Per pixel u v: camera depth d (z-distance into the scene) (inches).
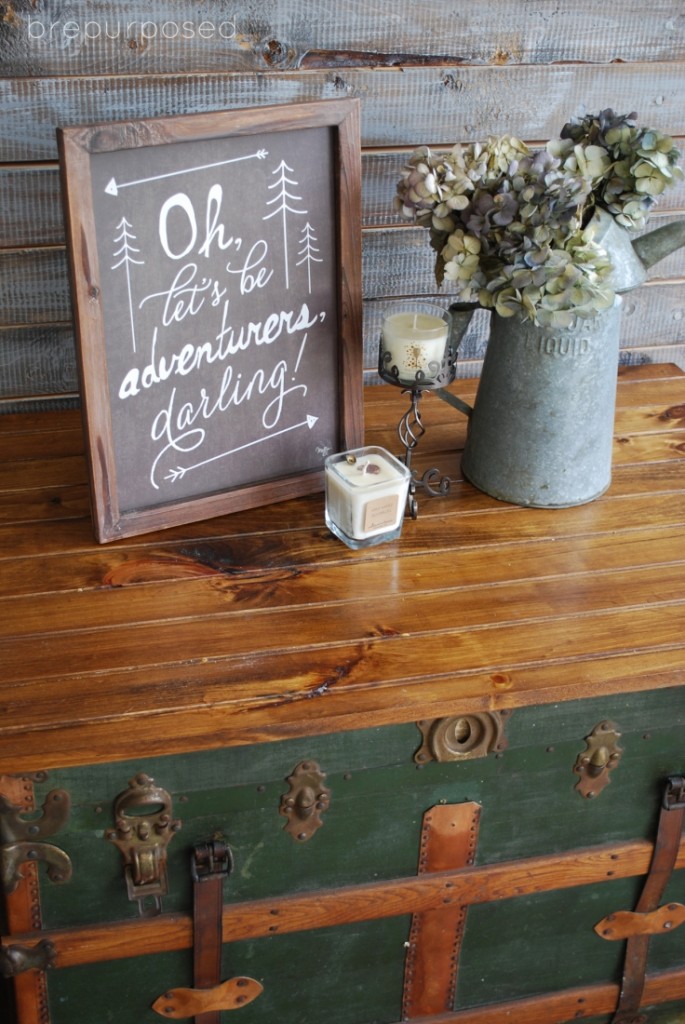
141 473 48.1
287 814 44.6
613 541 49.6
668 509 51.9
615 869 50.4
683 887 52.8
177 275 45.5
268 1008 50.4
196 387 47.9
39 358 57.5
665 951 54.8
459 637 43.5
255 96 53.7
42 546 48.0
